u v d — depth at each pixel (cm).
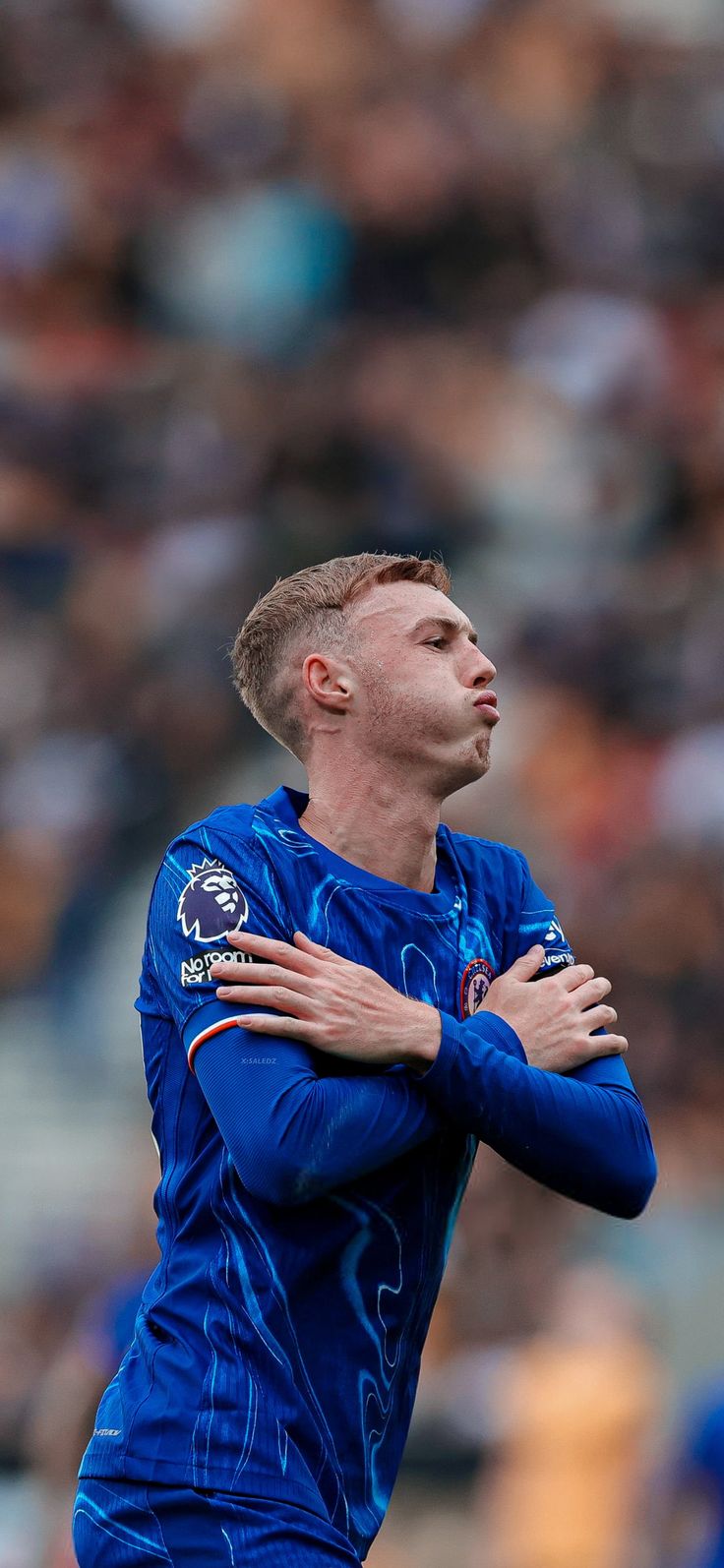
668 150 4441
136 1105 3183
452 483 3878
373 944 859
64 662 3700
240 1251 816
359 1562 816
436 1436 2081
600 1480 2020
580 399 3962
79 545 3834
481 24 4619
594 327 4050
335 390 3991
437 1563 2034
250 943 833
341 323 4134
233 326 4169
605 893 3186
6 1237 2808
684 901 3114
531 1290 2159
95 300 4275
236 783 3581
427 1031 819
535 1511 2011
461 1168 868
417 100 4388
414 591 891
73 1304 2502
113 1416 823
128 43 4706
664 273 4266
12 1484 2289
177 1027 855
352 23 4612
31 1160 3019
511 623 3675
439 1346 2161
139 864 3519
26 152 4488
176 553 3794
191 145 4459
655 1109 2934
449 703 868
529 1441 2042
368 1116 801
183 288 4262
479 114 4375
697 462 3894
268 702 912
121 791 3569
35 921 3456
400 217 4141
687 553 3812
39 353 4106
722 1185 2811
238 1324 808
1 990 3412
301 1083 802
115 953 3394
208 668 3644
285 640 901
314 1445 803
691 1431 1708
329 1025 812
